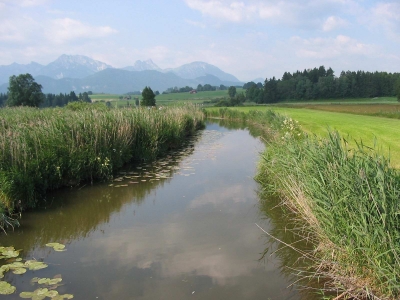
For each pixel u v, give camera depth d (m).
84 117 11.07
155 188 8.88
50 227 6.30
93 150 9.66
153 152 12.67
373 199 4.11
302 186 6.14
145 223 6.48
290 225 6.36
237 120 36.41
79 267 4.77
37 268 4.66
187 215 6.89
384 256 3.82
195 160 12.65
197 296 4.07
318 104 61.69
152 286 4.28
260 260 5.00
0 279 4.39
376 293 3.83
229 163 12.10
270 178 8.60
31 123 10.32
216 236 5.85
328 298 3.95
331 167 5.42
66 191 8.45
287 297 4.06
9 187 6.66
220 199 7.94
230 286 4.29
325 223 4.88
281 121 18.59
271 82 85.25
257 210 7.17
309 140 7.62
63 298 3.94
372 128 19.45
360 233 4.02
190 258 5.04
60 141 9.09
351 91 83.44
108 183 9.23
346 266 4.21
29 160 7.92
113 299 3.99
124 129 11.68
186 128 21.38
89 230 6.16
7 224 6.25
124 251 5.29
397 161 9.83
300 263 4.92
